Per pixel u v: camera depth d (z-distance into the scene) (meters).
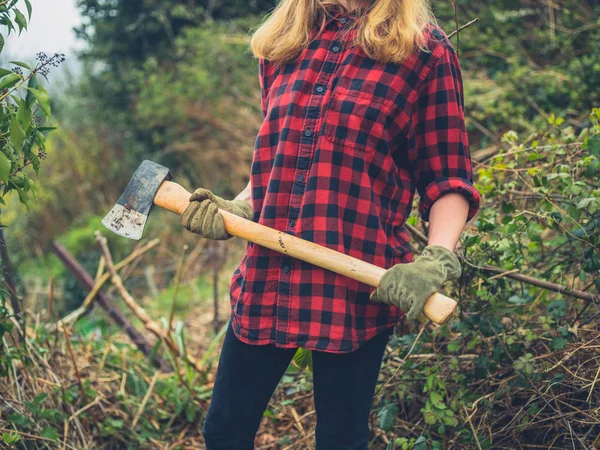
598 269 1.95
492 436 1.96
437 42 1.51
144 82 7.87
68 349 2.50
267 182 1.57
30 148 1.72
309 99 1.49
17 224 7.81
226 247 6.00
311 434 2.36
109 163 8.69
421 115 1.51
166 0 8.55
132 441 2.55
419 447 1.86
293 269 1.50
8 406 2.22
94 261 6.61
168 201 1.59
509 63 4.77
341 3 1.56
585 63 3.91
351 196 1.46
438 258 1.43
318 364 1.54
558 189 2.17
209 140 7.36
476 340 2.05
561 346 1.91
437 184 1.51
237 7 8.48
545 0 4.62
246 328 1.54
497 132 4.16
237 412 1.62
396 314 1.56
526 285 2.27
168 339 2.93
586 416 1.88
